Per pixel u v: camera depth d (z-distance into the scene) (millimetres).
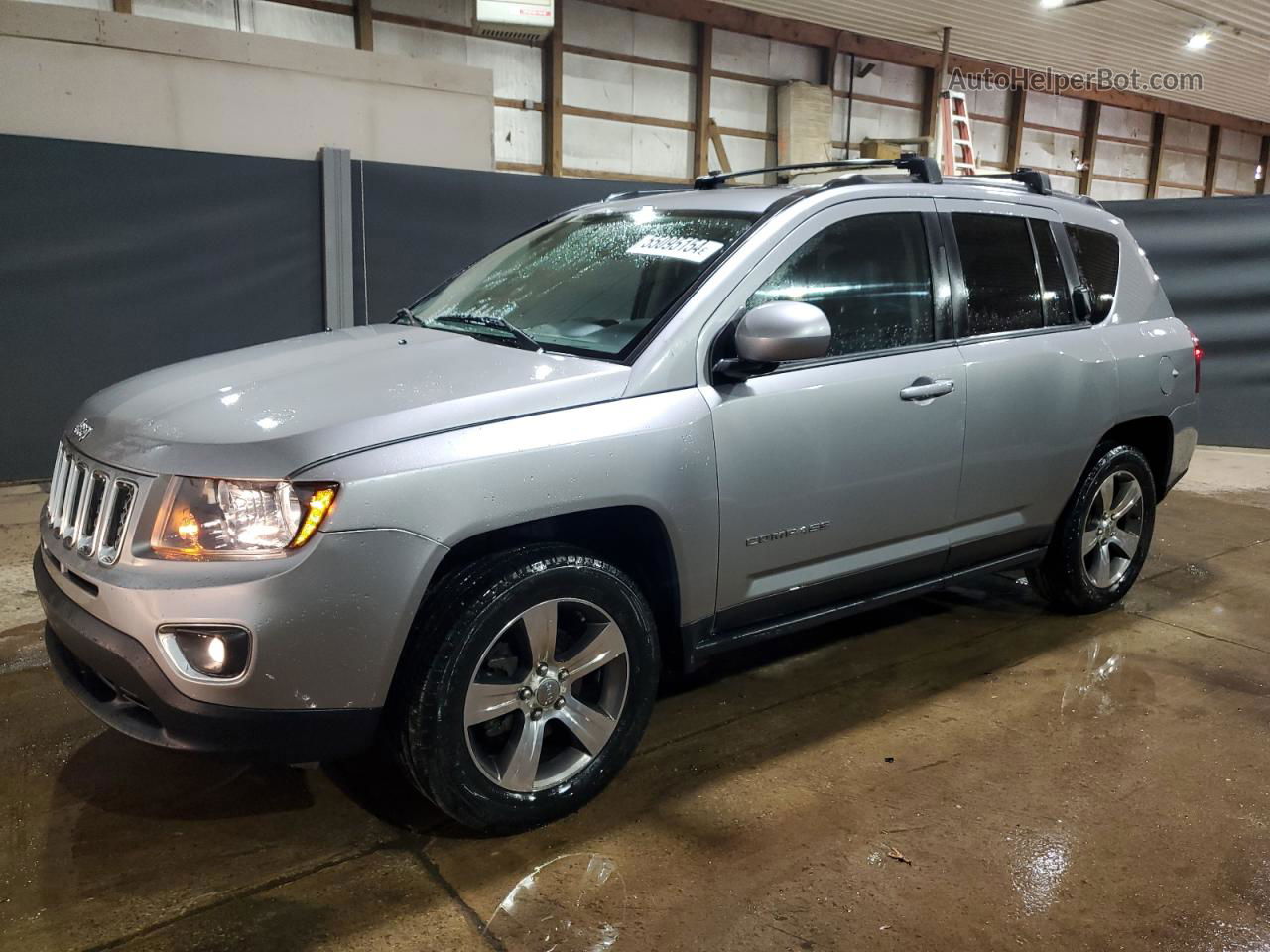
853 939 2170
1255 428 8086
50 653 2586
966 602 4391
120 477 2287
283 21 10117
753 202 3113
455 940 2146
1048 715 3273
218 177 6723
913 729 3164
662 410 2590
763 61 13586
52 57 7152
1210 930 2221
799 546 2938
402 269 7461
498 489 2299
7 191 6043
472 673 2340
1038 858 2479
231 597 2076
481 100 8828
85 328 6434
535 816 2525
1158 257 8117
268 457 2152
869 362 3055
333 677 2172
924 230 3295
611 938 2160
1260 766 2959
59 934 2143
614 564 2730
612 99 12422
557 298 3137
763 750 3016
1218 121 20344
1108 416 3805
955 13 12648
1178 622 4176
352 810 2658
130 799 2701
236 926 2180
